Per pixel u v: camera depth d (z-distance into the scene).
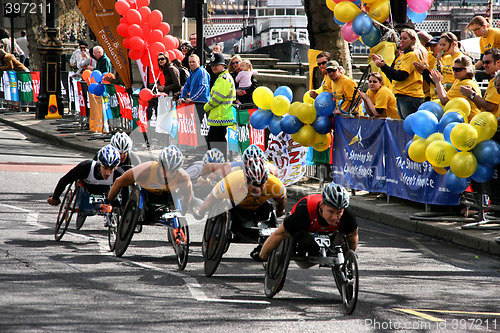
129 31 29.81
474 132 16.25
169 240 17.11
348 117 22.62
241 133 25.94
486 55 17.56
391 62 21.31
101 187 16.02
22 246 15.88
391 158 20.88
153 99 29.62
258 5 92.44
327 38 26.05
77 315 10.78
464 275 14.68
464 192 18.77
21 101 47.94
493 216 19.09
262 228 13.52
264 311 11.55
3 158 29.72
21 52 56.91
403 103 20.88
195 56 26.22
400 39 20.78
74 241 16.80
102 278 13.43
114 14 33.38
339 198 11.30
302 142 22.73
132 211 14.92
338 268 12.04
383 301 12.41
